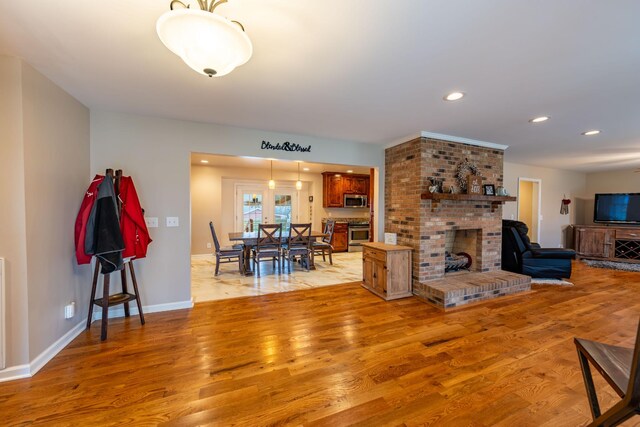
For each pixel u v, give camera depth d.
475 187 3.82
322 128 3.44
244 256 4.97
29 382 1.81
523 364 2.05
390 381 1.85
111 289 2.89
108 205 2.33
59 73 2.05
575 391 1.75
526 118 3.03
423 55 1.81
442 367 2.01
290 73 2.05
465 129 3.44
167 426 1.46
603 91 2.33
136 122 2.96
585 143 4.15
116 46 1.72
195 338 2.44
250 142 3.46
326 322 2.79
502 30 1.54
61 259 2.28
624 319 2.87
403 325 2.72
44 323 2.06
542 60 1.86
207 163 6.47
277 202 7.67
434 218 3.69
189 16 1.06
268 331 2.59
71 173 2.46
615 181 6.75
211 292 3.81
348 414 1.56
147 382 1.82
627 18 1.42
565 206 6.89
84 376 1.88
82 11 1.40
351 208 8.31
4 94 1.83
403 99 2.53
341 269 5.35
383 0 1.31
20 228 1.88
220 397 1.69
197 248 6.68
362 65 1.94
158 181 3.05
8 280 1.85
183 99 2.54
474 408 1.61
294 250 5.11
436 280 3.66
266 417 1.53
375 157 4.29
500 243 4.25
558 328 2.65
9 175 1.85
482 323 2.77
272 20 1.46
